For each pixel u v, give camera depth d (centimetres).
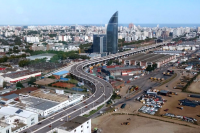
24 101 18812
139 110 18725
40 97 19875
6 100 19150
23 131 13762
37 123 14888
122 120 16825
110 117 17350
